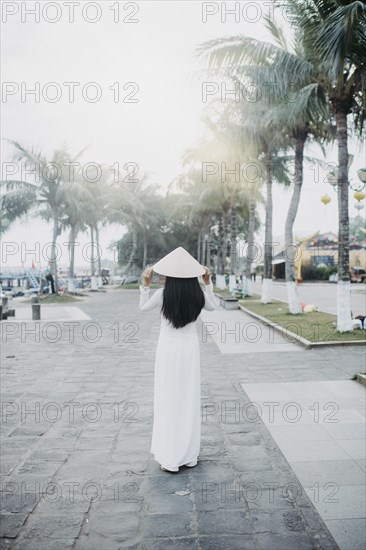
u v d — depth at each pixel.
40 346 10.20
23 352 9.41
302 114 11.94
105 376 7.06
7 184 25.77
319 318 13.48
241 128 15.16
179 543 2.68
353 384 6.20
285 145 16.25
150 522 2.90
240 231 42.22
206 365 7.69
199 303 3.63
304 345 9.27
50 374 7.23
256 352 8.84
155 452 3.71
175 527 2.85
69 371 7.45
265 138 15.91
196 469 3.66
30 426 4.71
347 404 5.31
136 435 4.43
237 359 8.17
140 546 2.65
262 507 3.07
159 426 3.67
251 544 2.67
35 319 15.86
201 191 29.20
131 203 33.44
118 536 2.76
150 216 41.28
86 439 4.33
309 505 3.09
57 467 3.72
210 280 3.91
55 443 4.23
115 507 3.08
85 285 47.56
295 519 2.92
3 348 9.95
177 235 47.31
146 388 6.28
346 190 10.63
